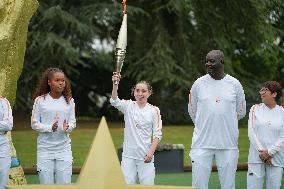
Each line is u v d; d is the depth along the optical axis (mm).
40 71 53219
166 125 55031
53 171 16875
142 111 17531
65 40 52219
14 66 19734
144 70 55688
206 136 17344
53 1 56219
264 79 63562
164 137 42594
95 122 58094
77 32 55375
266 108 18016
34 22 54219
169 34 58250
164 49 56062
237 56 63094
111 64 61781
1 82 19375
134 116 17516
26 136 41719
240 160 32656
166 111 57031
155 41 56219
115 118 65062
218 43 57875
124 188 11172
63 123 16688
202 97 17375
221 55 17250
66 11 54969
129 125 17578
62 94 17047
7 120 15578
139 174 17562
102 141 11234
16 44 19703
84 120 60906
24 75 53312
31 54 53219
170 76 54594
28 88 54625
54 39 51594
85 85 64188
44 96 16938
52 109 16781
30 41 52344
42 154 16797
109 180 11117
